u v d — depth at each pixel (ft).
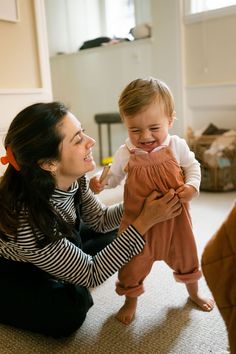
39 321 3.37
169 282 4.37
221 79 8.67
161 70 9.62
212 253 2.29
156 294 4.11
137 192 3.33
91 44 11.55
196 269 3.58
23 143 2.94
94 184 3.82
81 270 3.24
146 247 3.37
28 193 3.07
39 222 3.04
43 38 6.98
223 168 7.97
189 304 3.88
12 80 6.60
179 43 9.03
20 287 3.39
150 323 3.59
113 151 11.69
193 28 8.87
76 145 3.16
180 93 9.34
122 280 3.52
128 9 11.86
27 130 2.94
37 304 3.31
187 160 3.49
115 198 6.97
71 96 12.59
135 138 3.32
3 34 6.36
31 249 3.10
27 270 3.53
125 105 3.28
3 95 6.42
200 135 8.44
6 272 3.51
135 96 3.21
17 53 6.63
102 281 3.34
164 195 3.21
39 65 6.99
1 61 6.39
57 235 3.14
